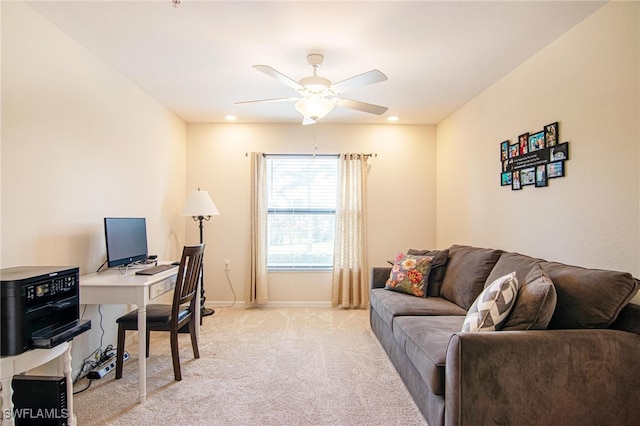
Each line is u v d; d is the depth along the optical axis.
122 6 2.00
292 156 4.53
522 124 2.75
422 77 3.02
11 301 1.47
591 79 2.08
